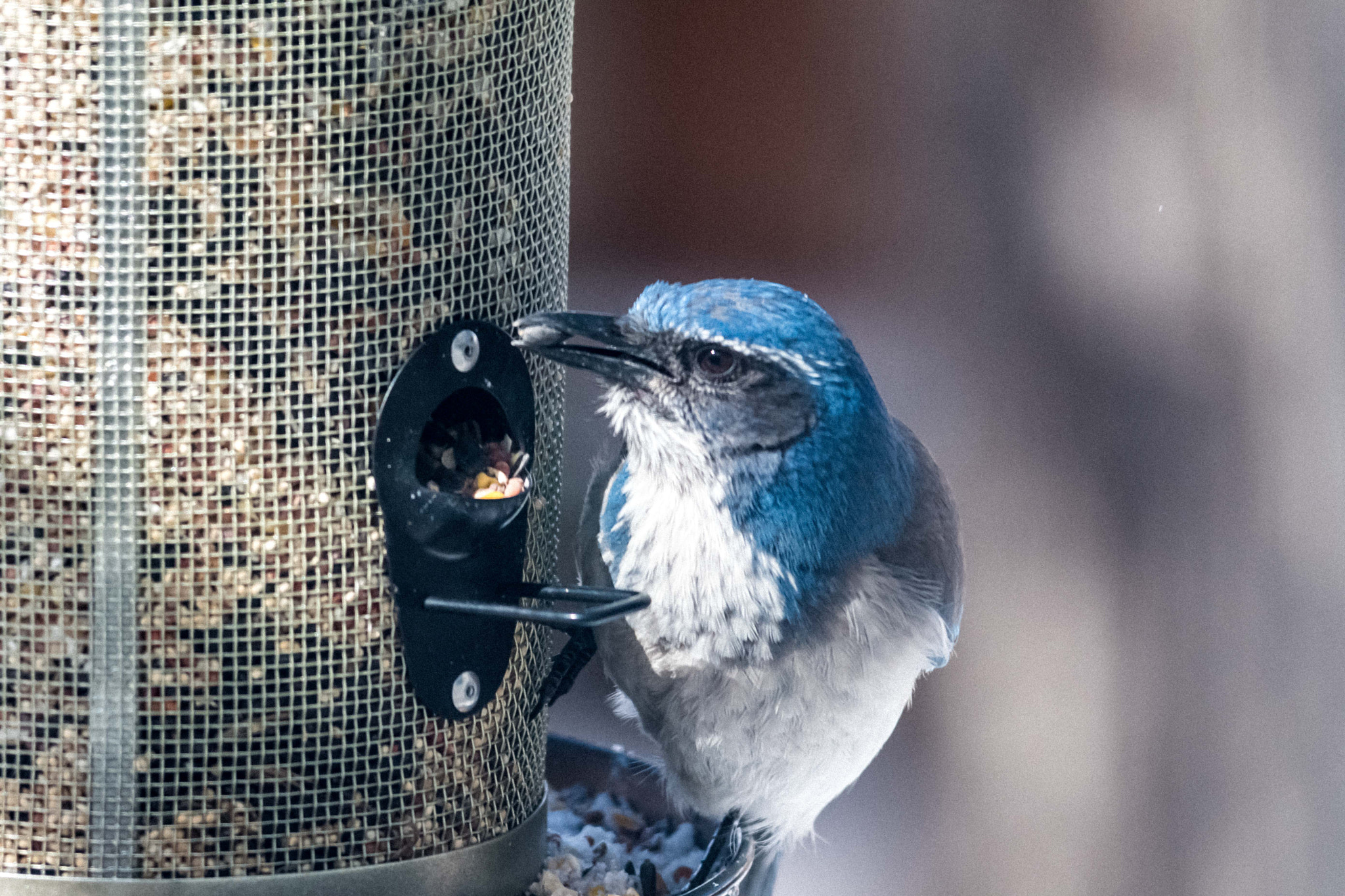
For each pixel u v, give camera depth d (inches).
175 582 325.7
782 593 380.8
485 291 351.6
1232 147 806.5
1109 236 814.5
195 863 330.6
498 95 349.4
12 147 316.5
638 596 342.3
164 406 323.0
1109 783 689.0
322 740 334.6
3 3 313.3
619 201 842.8
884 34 837.2
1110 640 735.1
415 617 336.8
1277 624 734.5
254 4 318.0
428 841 347.3
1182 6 807.1
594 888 378.6
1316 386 789.9
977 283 820.6
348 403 330.6
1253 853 670.5
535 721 378.9
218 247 322.0
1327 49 799.7
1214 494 767.1
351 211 328.2
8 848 327.0
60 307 319.6
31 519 323.3
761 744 389.4
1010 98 832.9
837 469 382.3
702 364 376.8
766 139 843.4
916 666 402.9
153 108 316.8
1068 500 771.4
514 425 358.3
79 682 325.4
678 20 836.6
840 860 651.5
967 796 689.6
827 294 836.0
